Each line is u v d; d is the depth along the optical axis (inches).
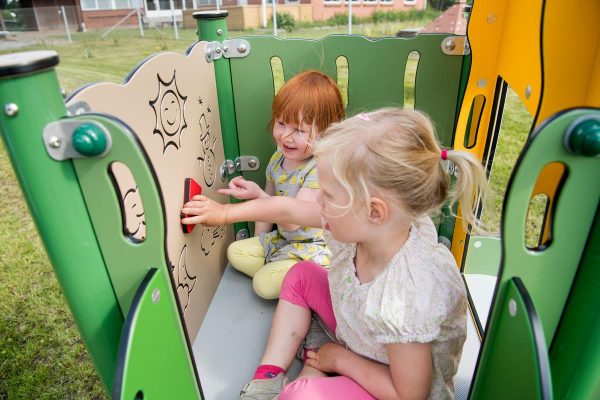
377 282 40.0
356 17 463.2
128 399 30.5
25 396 71.4
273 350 52.1
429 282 38.4
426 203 38.5
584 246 30.5
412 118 38.2
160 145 48.2
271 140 73.2
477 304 66.4
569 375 34.0
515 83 52.9
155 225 34.3
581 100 42.2
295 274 55.2
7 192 140.9
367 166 36.4
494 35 59.6
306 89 60.0
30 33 477.7
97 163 32.1
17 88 28.7
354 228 38.8
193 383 43.5
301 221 57.3
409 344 37.6
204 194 62.9
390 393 40.8
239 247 70.7
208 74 64.5
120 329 38.6
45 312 89.1
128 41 426.6
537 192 45.4
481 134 65.3
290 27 448.8
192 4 515.5
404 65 66.2
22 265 104.3
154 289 34.9
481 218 69.7
